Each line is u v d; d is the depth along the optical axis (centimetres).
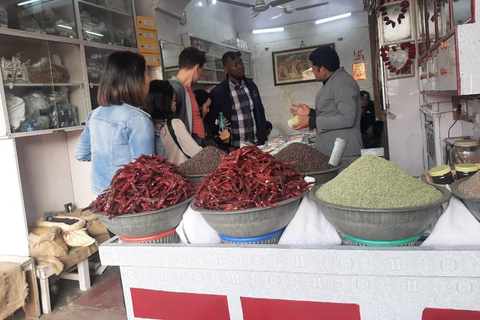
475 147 232
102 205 131
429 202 107
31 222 342
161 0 475
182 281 132
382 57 479
